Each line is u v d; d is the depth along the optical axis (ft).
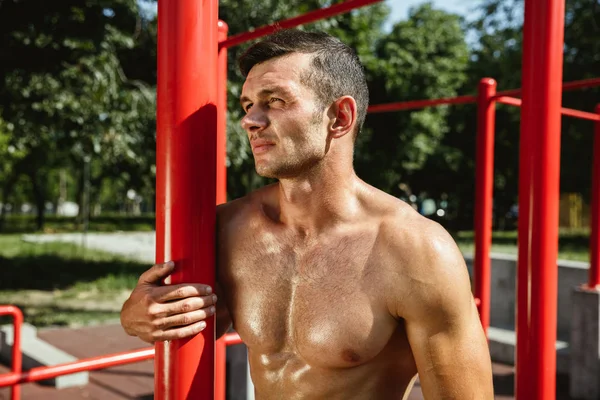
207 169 3.51
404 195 75.61
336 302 3.26
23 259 42.83
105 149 23.90
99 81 22.08
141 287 3.43
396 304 3.18
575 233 65.31
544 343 4.99
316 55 3.27
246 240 3.68
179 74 3.42
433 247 3.14
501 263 19.36
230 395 12.36
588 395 14.17
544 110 4.92
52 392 15.24
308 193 3.40
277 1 25.16
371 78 45.75
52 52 21.85
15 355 8.94
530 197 5.01
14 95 22.50
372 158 51.78
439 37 55.98
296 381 3.39
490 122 9.52
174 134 3.43
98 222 109.81
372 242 3.28
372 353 3.21
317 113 3.26
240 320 3.64
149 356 7.84
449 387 3.13
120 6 23.98
